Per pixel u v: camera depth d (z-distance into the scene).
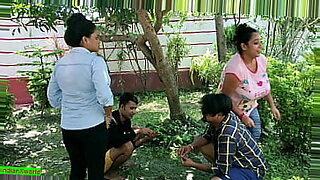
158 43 4.32
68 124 2.40
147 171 3.33
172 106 4.63
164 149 3.87
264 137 4.09
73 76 2.30
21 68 6.05
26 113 5.42
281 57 5.93
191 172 3.32
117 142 2.97
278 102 3.80
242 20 6.47
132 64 6.86
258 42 2.61
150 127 4.22
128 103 3.00
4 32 5.92
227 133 2.33
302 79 3.82
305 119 3.64
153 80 6.99
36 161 3.61
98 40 2.43
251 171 2.39
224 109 2.34
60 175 3.22
